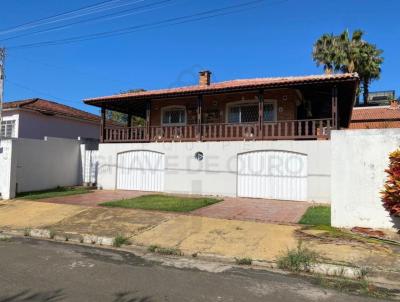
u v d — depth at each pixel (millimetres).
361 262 6574
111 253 7602
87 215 11141
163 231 9172
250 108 17297
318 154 13641
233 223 9781
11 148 14508
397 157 8211
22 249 7805
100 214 11180
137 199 14055
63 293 5016
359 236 8227
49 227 9898
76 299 4781
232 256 7184
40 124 21969
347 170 9070
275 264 6707
